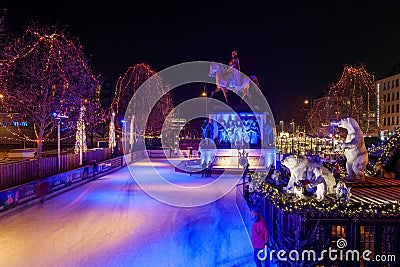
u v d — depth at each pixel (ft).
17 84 103.24
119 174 100.63
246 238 39.06
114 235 40.47
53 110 95.45
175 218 48.32
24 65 99.96
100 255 33.94
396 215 24.82
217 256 33.55
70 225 44.75
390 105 238.07
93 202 59.47
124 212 52.03
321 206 25.82
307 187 31.86
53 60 102.32
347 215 25.02
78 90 107.96
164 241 38.22
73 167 88.89
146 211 52.65
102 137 200.34
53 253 34.50
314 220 25.17
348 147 39.55
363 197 30.63
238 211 52.44
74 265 31.42
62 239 38.99
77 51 108.27
